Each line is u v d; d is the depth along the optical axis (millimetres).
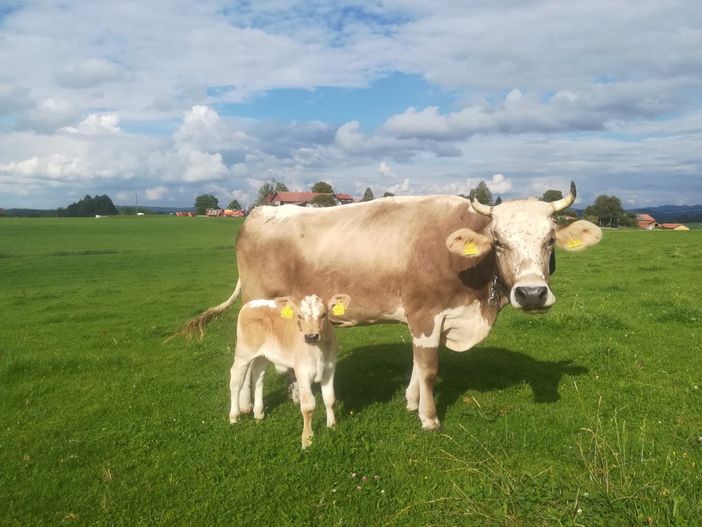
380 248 6711
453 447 5750
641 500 3955
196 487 5199
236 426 6680
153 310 16344
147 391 8328
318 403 7320
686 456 5250
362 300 6875
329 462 5422
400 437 6059
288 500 4844
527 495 4195
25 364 9555
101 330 13398
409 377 8344
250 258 7781
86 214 157000
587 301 14031
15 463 5863
